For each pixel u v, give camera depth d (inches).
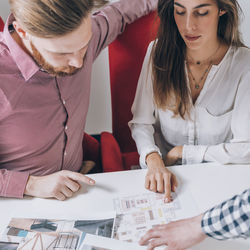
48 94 39.2
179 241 28.1
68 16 26.8
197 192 36.0
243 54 40.8
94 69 71.5
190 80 43.8
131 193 36.4
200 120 45.9
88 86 44.9
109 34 46.3
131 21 47.4
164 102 45.4
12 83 37.0
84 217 33.7
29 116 39.6
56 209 35.0
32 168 44.3
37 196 36.8
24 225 32.7
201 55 41.1
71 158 47.1
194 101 45.4
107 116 81.9
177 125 47.4
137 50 49.1
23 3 26.5
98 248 29.9
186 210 33.7
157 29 43.5
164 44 41.8
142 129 48.6
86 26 28.9
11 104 37.9
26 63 35.0
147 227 32.0
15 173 37.6
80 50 31.3
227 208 24.2
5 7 62.9
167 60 42.5
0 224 33.7
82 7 27.3
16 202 36.4
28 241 30.8
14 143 41.1
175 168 39.7
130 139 58.4
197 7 35.0
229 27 38.8
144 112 48.8
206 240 30.4
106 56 69.4
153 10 45.9
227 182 36.9
